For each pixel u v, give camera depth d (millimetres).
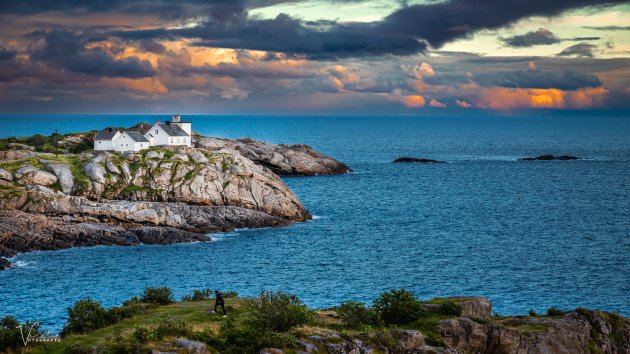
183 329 55406
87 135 196250
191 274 105938
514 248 127312
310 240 133250
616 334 70500
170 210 138125
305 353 54812
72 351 49719
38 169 141500
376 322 66000
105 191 143250
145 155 155750
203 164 153500
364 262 115500
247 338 55812
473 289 98875
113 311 63750
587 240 135000
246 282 101875
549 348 64812
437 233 142375
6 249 113938
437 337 63375
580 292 97562
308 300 92625
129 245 124875
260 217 145250
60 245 120500
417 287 99938
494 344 64188
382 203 183750
